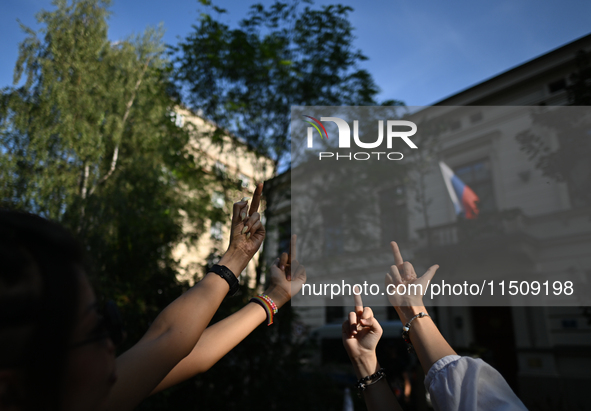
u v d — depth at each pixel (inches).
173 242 242.2
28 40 296.0
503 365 312.7
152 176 259.1
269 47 229.8
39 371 15.1
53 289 15.8
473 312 331.3
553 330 296.0
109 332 19.3
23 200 239.0
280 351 191.8
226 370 183.2
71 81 283.6
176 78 243.9
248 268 207.0
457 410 25.8
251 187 254.5
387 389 36.4
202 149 264.2
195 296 29.7
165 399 158.2
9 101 272.5
